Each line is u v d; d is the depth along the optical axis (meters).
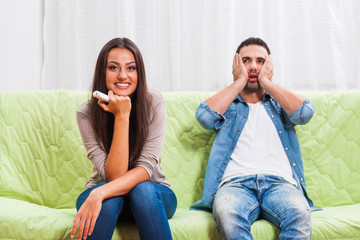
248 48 1.83
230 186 1.58
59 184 1.80
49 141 1.83
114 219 1.28
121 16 2.25
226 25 2.26
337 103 1.90
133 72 1.48
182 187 1.81
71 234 1.25
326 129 1.87
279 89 1.74
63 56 2.25
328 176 1.82
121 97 1.39
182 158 1.84
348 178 1.82
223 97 1.75
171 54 2.26
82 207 1.26
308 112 1.71
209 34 2.32
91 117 1.49
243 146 1.71
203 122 1.75
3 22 2.31
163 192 1.37
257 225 1.45
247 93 1.83
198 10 2.33
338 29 2.26
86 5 2.27
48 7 2.29
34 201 1.77
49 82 2.30
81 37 2.27
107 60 1.47
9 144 1.79
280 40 2.25
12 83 2.32
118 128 1.40
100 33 2.25
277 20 2.25
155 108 1.51
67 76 2.26
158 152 1.46
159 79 2.29
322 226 1.44
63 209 1.72
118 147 1.39
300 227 1.35
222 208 1.41
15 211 1.43
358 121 1.86
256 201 1.52
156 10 2.28
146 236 1.26
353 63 2.29
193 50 2.34
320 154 1.85
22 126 1.82
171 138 1.85
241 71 1.80
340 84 2.27
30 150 1.81
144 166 1.41
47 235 1.35
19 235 1.35
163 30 2.28
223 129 1.76
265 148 1.70
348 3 2.28
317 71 2.30
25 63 2.32
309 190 1.81
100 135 1.47
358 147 1.84
